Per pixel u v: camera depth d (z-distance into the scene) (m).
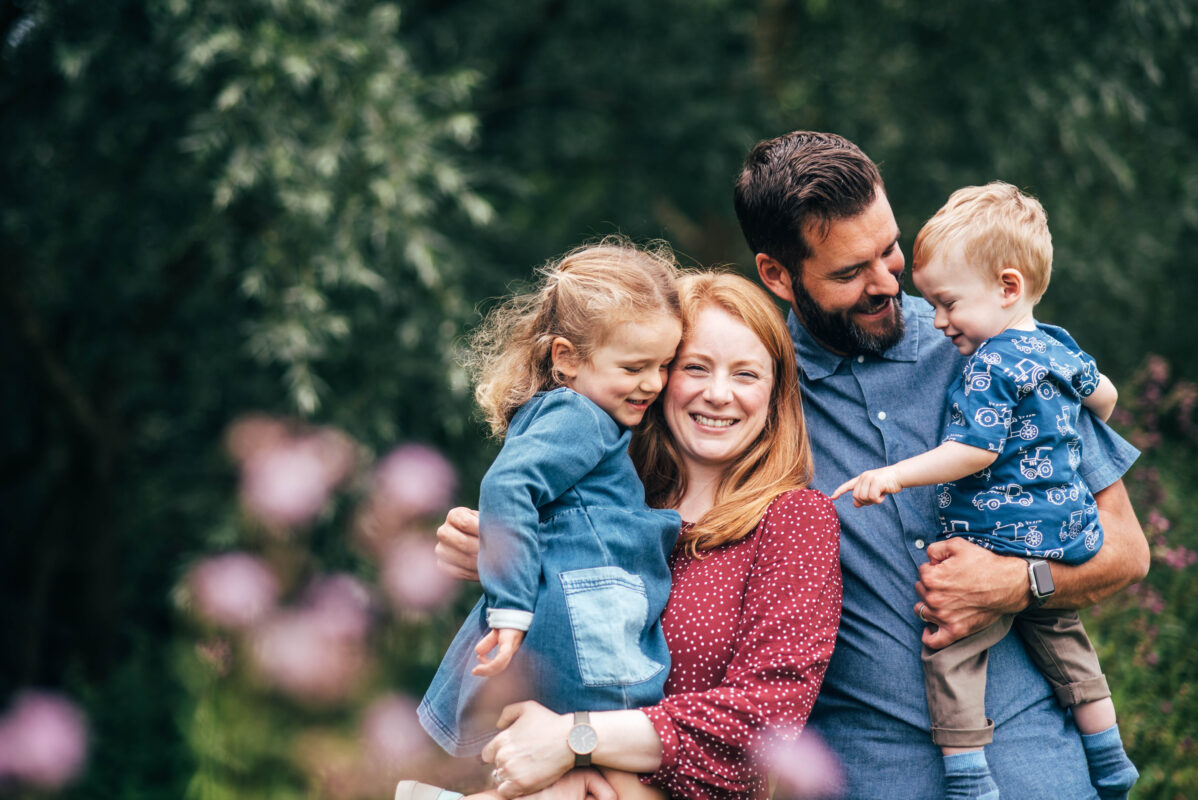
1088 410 2.10
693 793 1.76
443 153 5.42
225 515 4.88
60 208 5.36
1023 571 1.93
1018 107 6.11
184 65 4.52
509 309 2.18
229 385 5.53
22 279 5.36
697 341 2.00
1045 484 1.96
